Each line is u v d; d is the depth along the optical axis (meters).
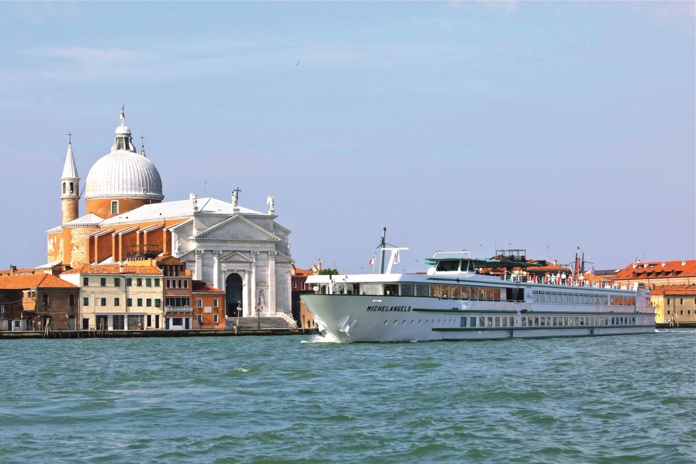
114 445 81.31
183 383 118.44
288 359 147.25
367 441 82.31
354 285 174.75
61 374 132.12
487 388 109.88
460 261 187.88
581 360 144.62
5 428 88.44
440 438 83.25
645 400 102.56
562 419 91.56
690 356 153.50
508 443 81.69
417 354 152.25
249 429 87.50
